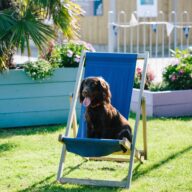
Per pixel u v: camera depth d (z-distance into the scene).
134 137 6.66
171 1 19.70
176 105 10.70
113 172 7.16
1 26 9.08
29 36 9.04
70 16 9.70
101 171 7.21
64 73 10.04
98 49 19.03
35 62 9.78
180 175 6.86
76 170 7.26
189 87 11.00
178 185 6.47
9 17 9.23
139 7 18.36
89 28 19.36
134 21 13.67
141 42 19.42
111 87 7.30
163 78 11.19
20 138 8.99
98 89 6.65
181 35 18.09
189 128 9.55
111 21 13.43
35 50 16.94
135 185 6.52
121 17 18.89
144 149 7.46
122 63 7.34
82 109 7.36
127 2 18.91
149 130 9.44
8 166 7.37
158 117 10.53
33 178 6.86
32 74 9.70
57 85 10.05
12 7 9.62
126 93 7.24
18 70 9.73
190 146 8.25
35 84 9.89
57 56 10.23
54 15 9.51
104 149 6.34
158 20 19.58
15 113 9.85
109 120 6.78
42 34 9.09
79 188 6.49
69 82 10.11
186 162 7.42
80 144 6.36
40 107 10.00
